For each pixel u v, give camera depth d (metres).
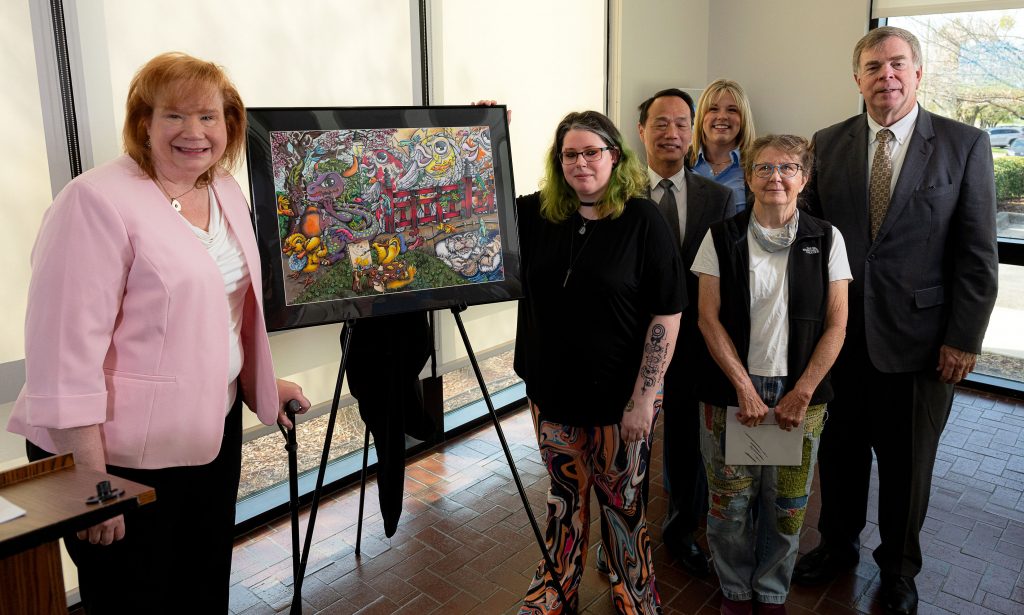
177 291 1.64
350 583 2.72
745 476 2.34
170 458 1.69
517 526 3.11
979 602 2.55
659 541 2.97
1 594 1.17
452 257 2.19
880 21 4.85
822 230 2.23
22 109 2.22
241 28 2.76
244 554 2.92
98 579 1.71
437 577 2.76
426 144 2.18
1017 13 4.32
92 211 1.55
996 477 3.52
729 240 2.25
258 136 1.97
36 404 1.52
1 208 2.21
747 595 2.41
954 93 4.67
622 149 2.10
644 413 2.14
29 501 1.26
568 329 2.16
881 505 2.58
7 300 2.26
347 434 3.70
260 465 3.41
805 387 2.19
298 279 2.01
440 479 3.55
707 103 2.96
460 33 3.62
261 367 1.96
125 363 1.64
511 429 4.16
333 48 3.08
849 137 2.58
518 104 4.03
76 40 2.32
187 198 1.76
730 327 2.26
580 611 2.53
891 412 2.50
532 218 2.32
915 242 2.42
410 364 2.42
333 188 2.06
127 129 1.65
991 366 4.77
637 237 2.10
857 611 2.51
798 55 5.12
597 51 4.55
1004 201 4.59
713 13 5.47
